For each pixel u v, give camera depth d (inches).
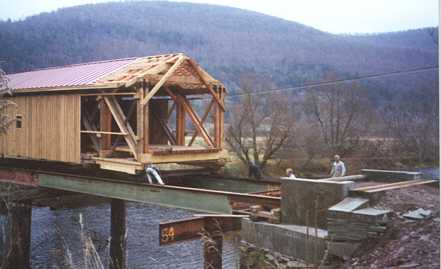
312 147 1600.6
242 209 490.0
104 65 778.8
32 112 804.0
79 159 706.8
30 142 806.5
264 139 1626.5
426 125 1499.8
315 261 345.4
